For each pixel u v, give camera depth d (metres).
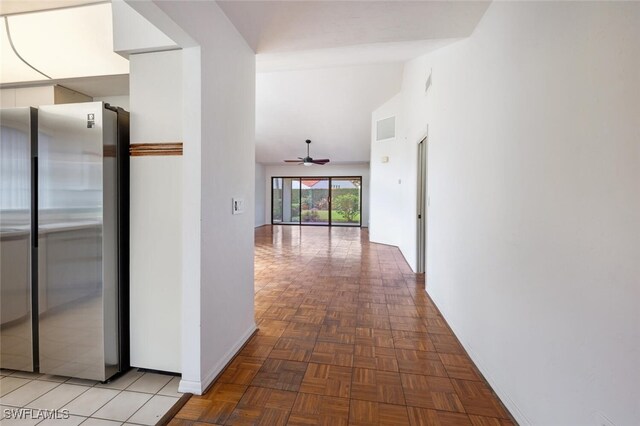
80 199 1.74
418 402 1.62
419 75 4.04
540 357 1.31
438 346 2.23
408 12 1.87
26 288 1.83
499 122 1.67
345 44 2.29
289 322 2.65
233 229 2.06
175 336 1.82
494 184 1.74
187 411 1.54
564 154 1.16
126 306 1.90
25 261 1.83
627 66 0.91
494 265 1.73
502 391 1.62
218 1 1.74
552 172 1.23
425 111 3.59
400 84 5.95
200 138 1.63
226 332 1.98
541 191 1.30
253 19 1.93
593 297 1.03
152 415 1.51
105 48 2.42
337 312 2.89
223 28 1.86
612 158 0.96
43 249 1.79
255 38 2.17
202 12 1.63
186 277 1.67
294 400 1.62
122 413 1.53
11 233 1.83
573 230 1.12
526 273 1.42
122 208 1.87
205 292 1.71
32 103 2.79
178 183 1.78
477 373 1.89
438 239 2.94
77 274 1.76
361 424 1.46
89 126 1.72
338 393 1.69
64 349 1.79
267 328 2.53
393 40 2.23
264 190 11.37
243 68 2.17
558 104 1.20
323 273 4.36
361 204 10.84
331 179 11.16
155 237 1.82
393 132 6.39
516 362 1.50
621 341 0.93
